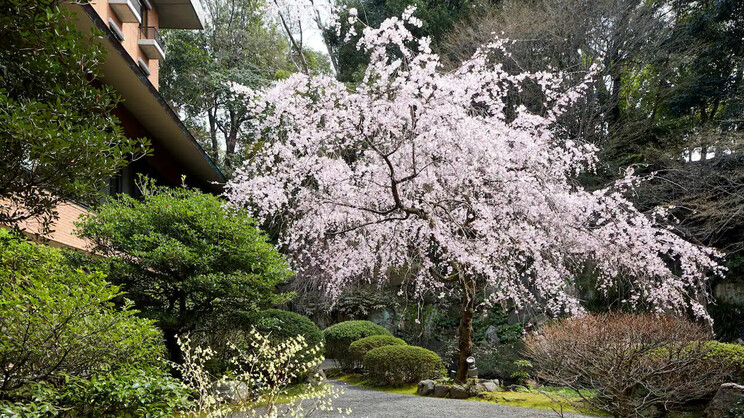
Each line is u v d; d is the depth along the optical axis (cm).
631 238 717
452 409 662
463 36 1400
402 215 718
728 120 1122
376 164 722
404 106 632
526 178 654
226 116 2114
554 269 719
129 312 387
